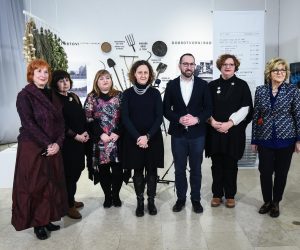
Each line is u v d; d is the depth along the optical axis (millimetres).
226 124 2811
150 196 2904
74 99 2877
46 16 6363
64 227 2682
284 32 6332
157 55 6449
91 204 3223
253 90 4297
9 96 6199
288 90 2664
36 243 2422
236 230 2551
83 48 6430
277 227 2596
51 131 2395
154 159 2777
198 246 2301
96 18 6387
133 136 2672
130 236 2486
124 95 2811
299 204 3102
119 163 2977
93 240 2438
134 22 6398
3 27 6043
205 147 3072
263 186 2844
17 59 6316
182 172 2934
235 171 3014
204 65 6461
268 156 2773
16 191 2369
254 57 4262
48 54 3955
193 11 6395
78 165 2830
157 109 2760
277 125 2682
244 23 4215
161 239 2420
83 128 2865
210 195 3426
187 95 2838
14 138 6359
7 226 2756
